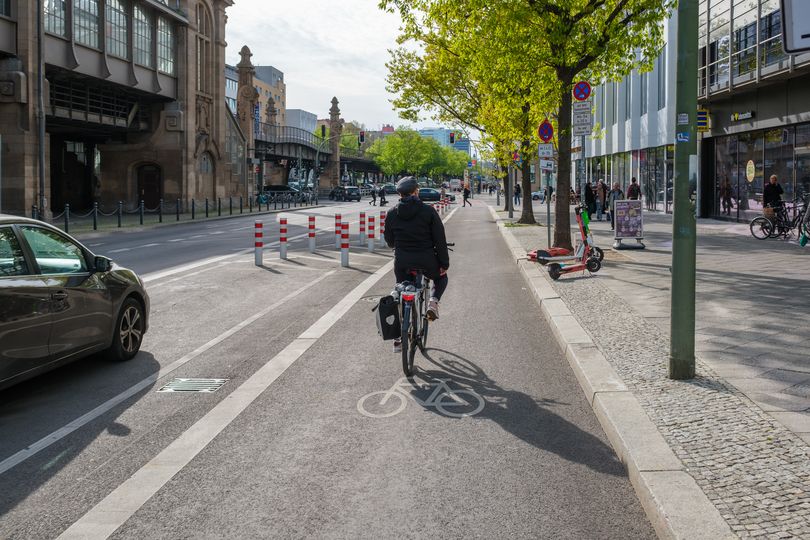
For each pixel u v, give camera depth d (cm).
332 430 520
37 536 359
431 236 698
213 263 1675
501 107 2178
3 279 560
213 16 5125
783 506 354
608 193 3156
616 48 1577
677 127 584
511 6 1508
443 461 457
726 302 965
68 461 462
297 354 762
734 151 2628
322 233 2812
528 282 1293
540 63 1611
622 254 1633
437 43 2805
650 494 373
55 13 3269
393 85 3114
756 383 584
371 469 445
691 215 587
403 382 650
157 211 4756
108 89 4028
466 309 1034
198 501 400
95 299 672
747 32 2316
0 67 3067
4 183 3103
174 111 4616
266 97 13812
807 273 1238
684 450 435
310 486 419
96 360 740
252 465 453
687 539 324
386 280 1372
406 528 365
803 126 2125
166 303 1104
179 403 589
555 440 495
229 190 5506
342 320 959
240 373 687
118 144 4681
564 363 715
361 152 12650
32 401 596
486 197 9981
